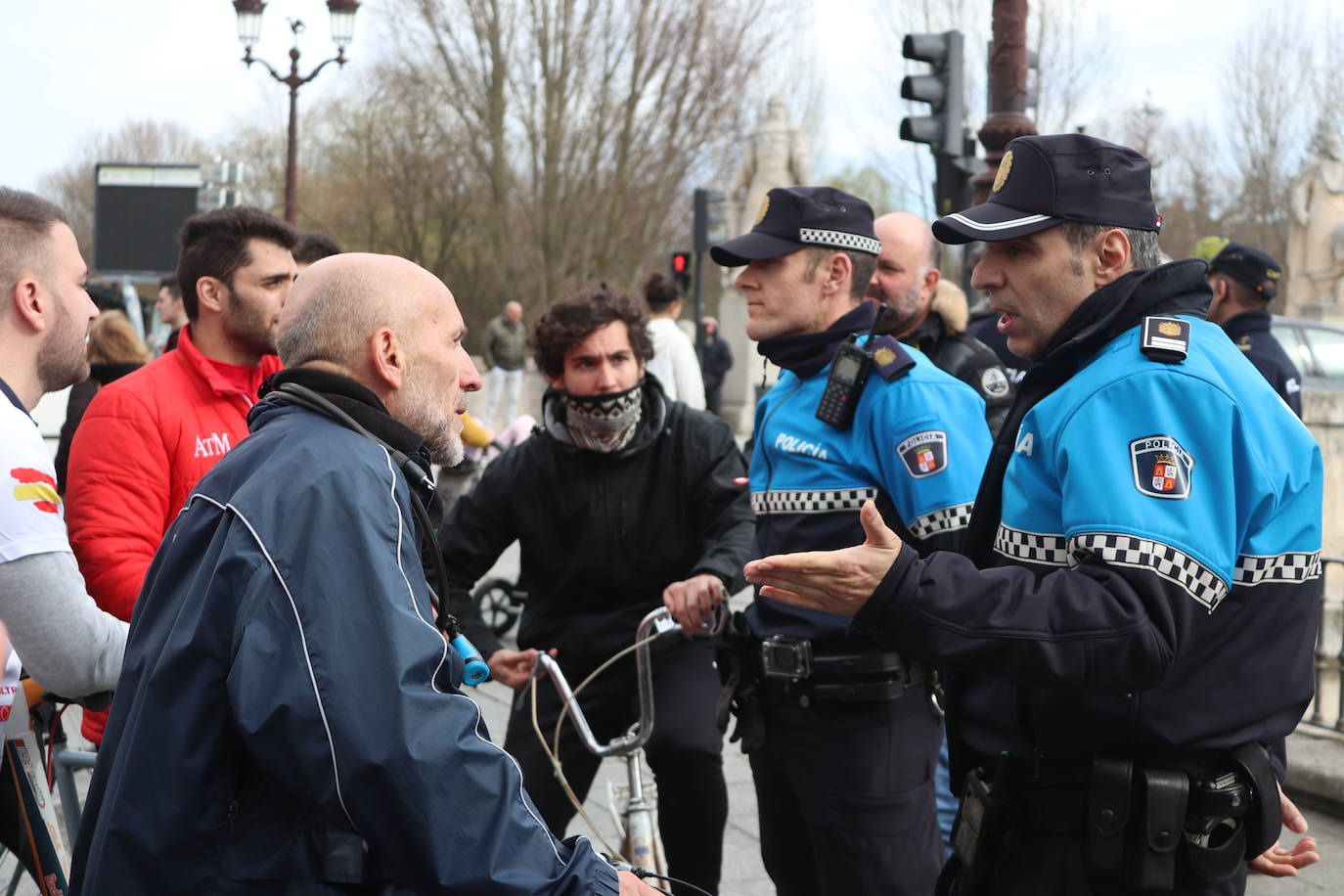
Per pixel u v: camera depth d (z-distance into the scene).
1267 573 1.99
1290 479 1.99
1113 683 1.84
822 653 2.93
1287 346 13.02
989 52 8.77
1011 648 1.85
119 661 2.49
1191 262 2.09
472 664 2.02
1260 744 2.03
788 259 3.06
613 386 3.31
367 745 1.63
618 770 5.32
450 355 2.01
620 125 31.17
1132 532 1.86
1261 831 2.01
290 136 20.64
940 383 2.93
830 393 2.96
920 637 1.89
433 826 1.64
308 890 1.72
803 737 2.96
